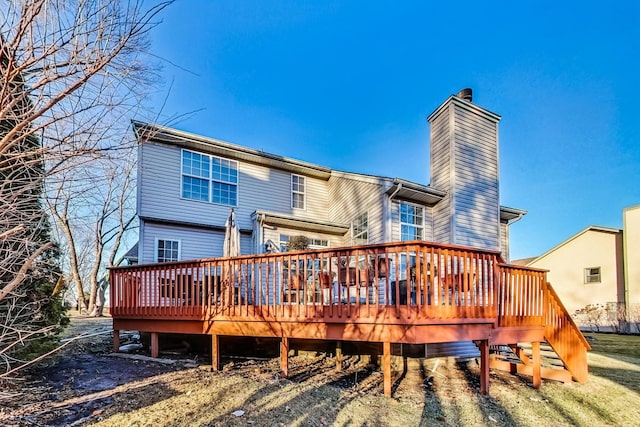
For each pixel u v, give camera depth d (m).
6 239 2.75
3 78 2.30
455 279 5.81
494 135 11.15
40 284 4.85
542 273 6.90
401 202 10.06
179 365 6.35
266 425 4.09
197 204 10.59
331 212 12.92
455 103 10.43
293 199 12.55
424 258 5.09
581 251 19.70
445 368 7.73
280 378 5.79
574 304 19.81
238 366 6.61
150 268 7.07
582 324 18.48
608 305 17.67
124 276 7.36
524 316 6.41
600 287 18.70
